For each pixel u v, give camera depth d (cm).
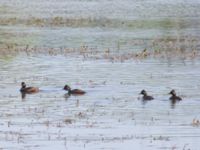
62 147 2980
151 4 10906
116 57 5338
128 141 3070
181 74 4622
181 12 9475
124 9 9925
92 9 9844
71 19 8281
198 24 7900
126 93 4016
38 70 4762
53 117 3478
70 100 3853
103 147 2983
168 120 3425
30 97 3931
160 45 6088
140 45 6066
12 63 5059
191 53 5594
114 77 4491
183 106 3716
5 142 3048
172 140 3095
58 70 4756
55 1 11412
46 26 7531
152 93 4012
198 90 4106
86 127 3294
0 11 9406
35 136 3147
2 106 3712
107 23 7888
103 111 3597
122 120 3425
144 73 4650
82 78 4456
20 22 7919
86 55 5444
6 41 6312
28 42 6247
